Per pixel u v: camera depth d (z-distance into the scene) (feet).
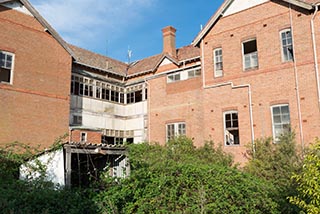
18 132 62.90
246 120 59.41
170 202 28.81
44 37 70.85
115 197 30.30
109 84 91.20
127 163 43.96
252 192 29.86
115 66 99.50
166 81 81.82
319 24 53.78
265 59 59.16
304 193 21.85
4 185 34.63
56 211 29.22
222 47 65.46
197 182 29.91
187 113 75.25
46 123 67.92
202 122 71.51
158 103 82.28
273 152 48.37
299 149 47.14
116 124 90.94
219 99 64.03
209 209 27.30
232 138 63.10
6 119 61.46
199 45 70.28
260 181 34.91
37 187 34.53
